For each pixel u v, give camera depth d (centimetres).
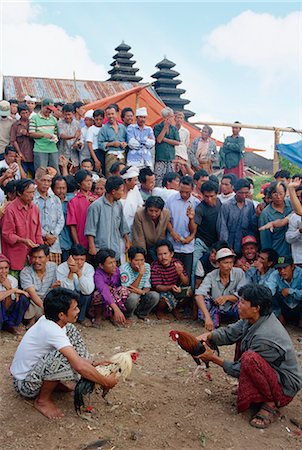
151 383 555
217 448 438
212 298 738
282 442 451
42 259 691
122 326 748
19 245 703
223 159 1360
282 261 769
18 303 676
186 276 793
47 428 461
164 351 652
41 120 977
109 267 734
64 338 472
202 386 552
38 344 479
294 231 750
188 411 496
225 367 504
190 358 630
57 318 479
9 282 671
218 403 514
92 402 506
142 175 853
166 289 780
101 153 1029
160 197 789
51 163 987
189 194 821
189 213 784
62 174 1007
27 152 982
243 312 485
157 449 435
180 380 567
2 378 551
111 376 472
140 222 799
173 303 784
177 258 815
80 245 716
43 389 482
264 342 475
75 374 481
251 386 473
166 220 805
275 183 794
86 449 432
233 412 495
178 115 1166
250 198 935
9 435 448
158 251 774
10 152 890
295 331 746
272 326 483
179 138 1083
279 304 752
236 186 821
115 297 750
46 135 969
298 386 484
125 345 668
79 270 716
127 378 564
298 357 641
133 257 756
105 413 489
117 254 793
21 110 976
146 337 704
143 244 803
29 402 499
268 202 834
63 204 809
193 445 442
